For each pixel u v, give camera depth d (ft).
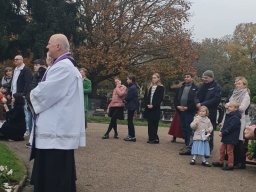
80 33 103.45
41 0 96.02
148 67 114.93
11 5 95.25
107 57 108.68
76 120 18.33
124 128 55.62
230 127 30.55
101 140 40.16
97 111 94.94
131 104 40.93
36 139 18.20
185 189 24.13
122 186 23.82
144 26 111.86
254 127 20.35
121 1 111.96
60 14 96.94
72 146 18.16
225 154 32.04
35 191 18.30
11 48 95.25
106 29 109.19
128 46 111.96
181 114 36.58
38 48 91.45
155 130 40.68
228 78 147.95
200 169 30.01
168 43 112.68
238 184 26.32
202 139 31.55
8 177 22.27
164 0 115.03
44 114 18.04
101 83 136.56
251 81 43.47
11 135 36.37
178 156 34.40
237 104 30.83
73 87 18.29
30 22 96.53
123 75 112.88
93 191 22.38
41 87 17.84
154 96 40.50
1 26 91.04
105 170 27.43
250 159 32.76
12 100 36.68
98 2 109.29
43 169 18.22
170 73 116.57
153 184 24.77
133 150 35.40
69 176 18.13
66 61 18.26
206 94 35.22
